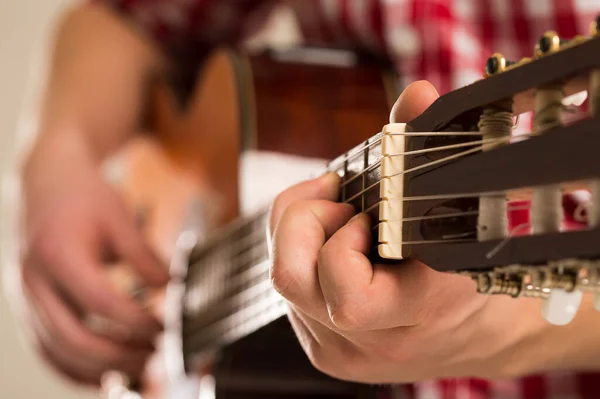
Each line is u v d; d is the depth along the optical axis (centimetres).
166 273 119
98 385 122
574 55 43
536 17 87
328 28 107
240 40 148
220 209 101
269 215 54
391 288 48
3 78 229
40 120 130
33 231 115
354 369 55
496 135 47
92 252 115
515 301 54
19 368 215
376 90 90
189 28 141
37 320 118
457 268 47
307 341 55
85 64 132
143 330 113
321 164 86
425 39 90
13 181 135
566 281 45
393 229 49
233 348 79
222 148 99
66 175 118
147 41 139
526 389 86
